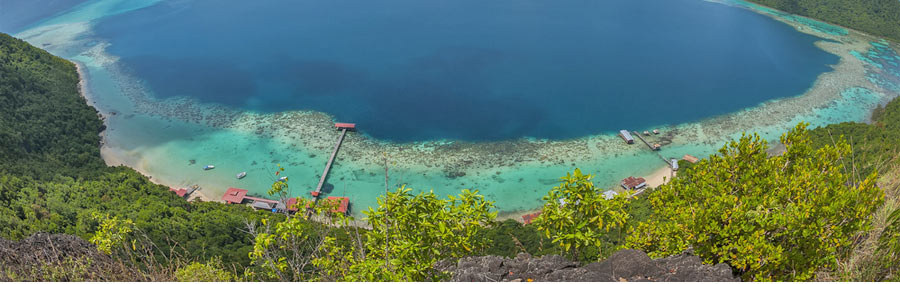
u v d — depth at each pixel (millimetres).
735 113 91750
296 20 146375
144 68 114438
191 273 12172
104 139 85500
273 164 77500
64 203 60406
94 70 113125
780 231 12414
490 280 10266
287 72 111562
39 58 105688
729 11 152375
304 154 79938
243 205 67375
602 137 84125
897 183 13188
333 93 101625
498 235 36594
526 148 81375
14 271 13109
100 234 13672
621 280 10141
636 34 133250
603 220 13328
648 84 104688
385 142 83812
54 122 84688
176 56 121500
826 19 143750
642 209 49781
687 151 79625
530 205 68375
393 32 135250
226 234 50250
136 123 90125
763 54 120500
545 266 10711
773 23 142375
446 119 91375
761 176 14836
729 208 12719
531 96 99688
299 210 13758
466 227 12516
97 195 64812
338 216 13156
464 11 152250
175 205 63500
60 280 12703
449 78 107875
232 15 151875
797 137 15922
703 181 15367
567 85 104188
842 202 11117
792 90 100875
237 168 76688
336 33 135375
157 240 46750
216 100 98938
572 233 13086
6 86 85562
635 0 162125
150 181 73812
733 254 12133
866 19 141500
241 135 85812
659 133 84500
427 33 134125
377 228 12211
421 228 11727
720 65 114062
